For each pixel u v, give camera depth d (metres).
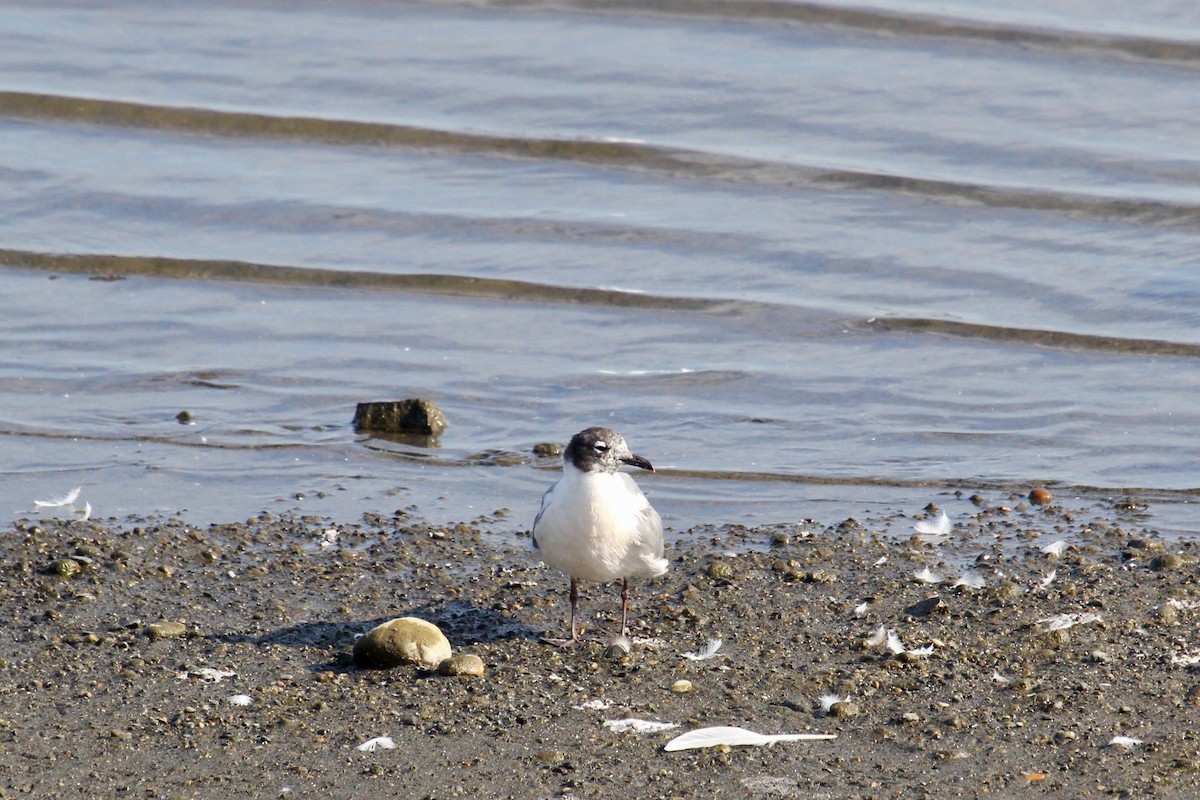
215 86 22.91
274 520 13.17
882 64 23.23
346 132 21.91
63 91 22.55
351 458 14.58
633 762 9.12
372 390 16.06
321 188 20.61
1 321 17.38
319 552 12.59
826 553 12.56
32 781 8.83
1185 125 21.58
